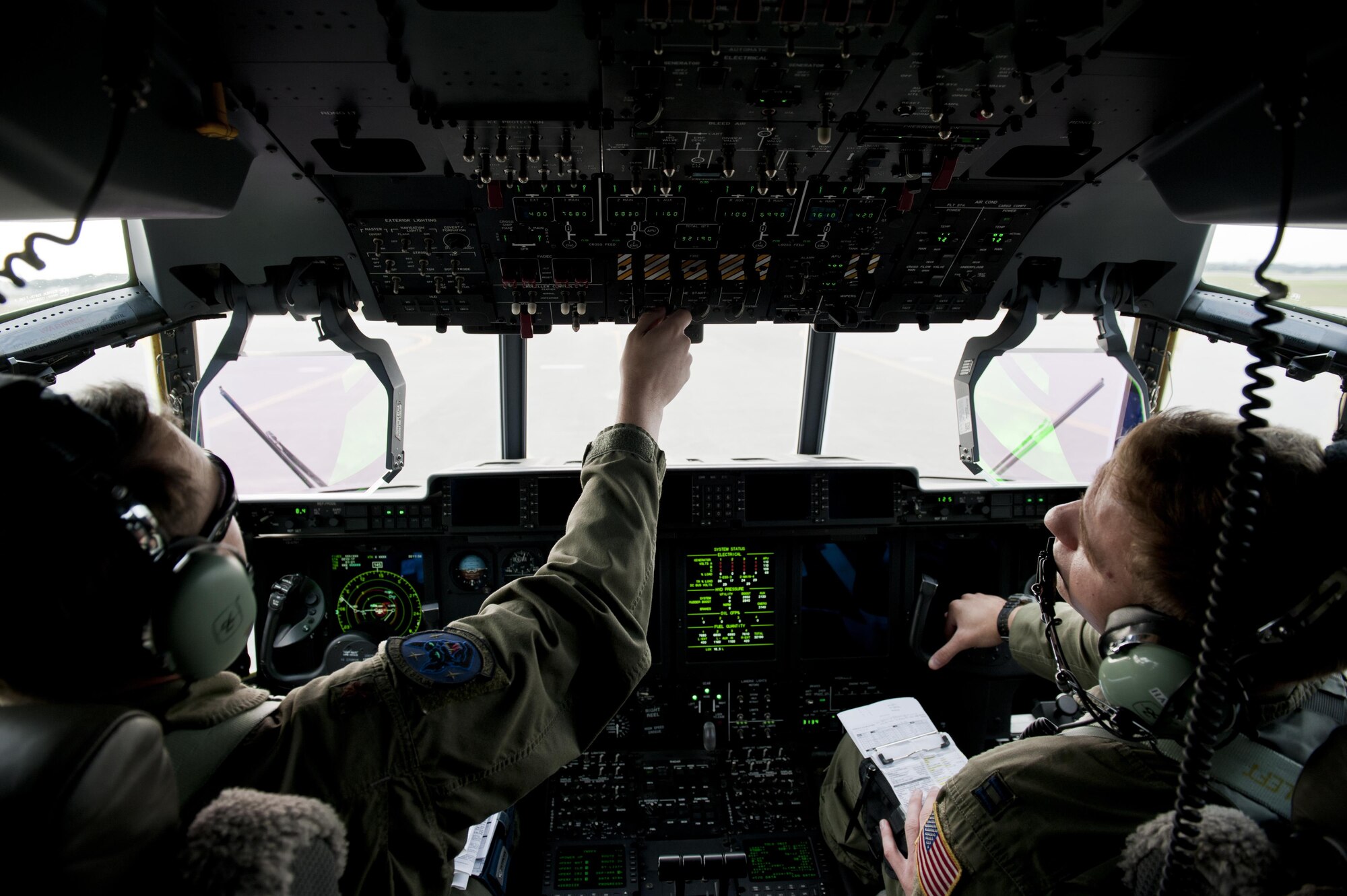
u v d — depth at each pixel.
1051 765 1.08
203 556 0.77
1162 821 0.92
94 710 0.67
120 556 0.71
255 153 1.77
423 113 1.55
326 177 1.92
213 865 0.68
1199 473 0.90
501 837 2.41
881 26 1.26
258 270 2.25
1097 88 1.50
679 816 2.78
